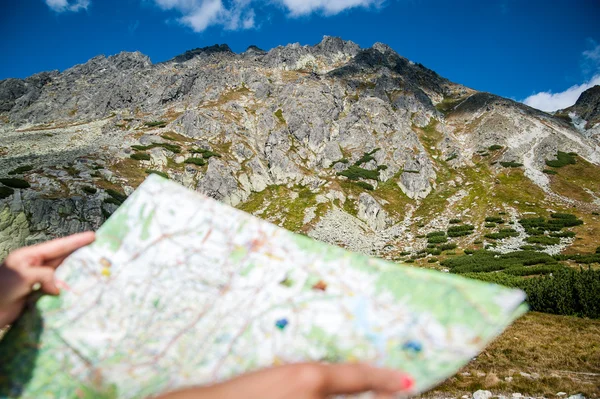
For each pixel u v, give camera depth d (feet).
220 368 3.09
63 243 3.47
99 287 3.46
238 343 3.18
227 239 3.64
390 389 2.42
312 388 2.28
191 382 2.99
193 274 3.51
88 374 3.13
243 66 376.48
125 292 3.48
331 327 3.03
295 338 3.05
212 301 3.42
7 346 3.20
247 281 3.43
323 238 180.04
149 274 3.53
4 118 393.70
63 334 3.26
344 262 3.34
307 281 3.34
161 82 375.04
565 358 38.22
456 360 2.56
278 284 3.38
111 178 188.85
